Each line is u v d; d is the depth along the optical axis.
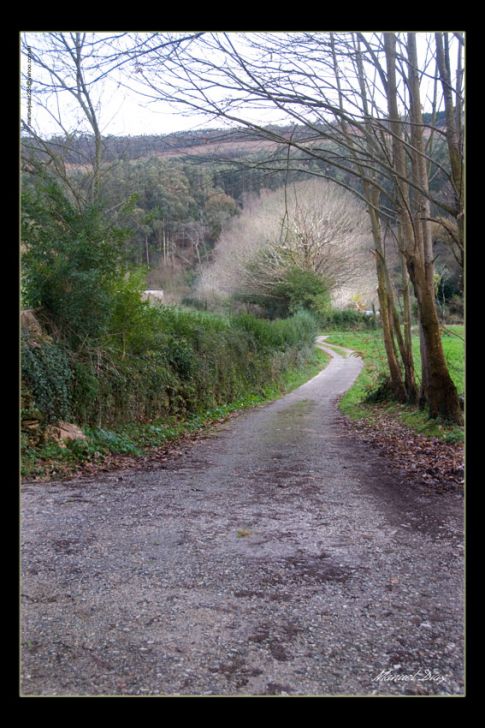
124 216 12.08
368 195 16.34
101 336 10.42
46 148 13.98
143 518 5.84
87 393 9.57
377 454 9.84
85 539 5.14
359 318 48.31
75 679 2.97
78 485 7.19
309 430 13.30
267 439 11.85
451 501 6.59
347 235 37.88
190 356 15.17
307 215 34.84
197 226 43.88
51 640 3.36
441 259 23.11
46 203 9.94
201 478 7.88
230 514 6.07
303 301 40.03
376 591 4.11
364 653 3.27
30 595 3.95
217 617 3.69
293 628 3.55
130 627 3.54
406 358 15.84
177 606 3.83
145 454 9.67
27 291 9.32
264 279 40.31
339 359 38.84
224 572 4.43
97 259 9.94
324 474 8.20
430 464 8.55
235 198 44.56
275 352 26.89
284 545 5.09
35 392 8.34
